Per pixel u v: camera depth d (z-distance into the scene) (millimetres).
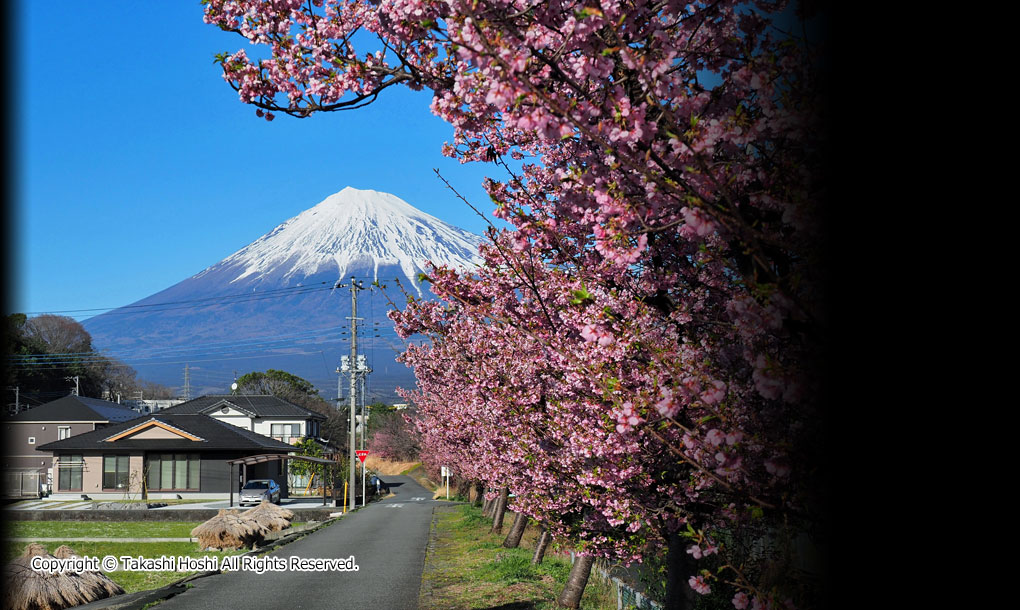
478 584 15688
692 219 3699
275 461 57969
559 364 6773
